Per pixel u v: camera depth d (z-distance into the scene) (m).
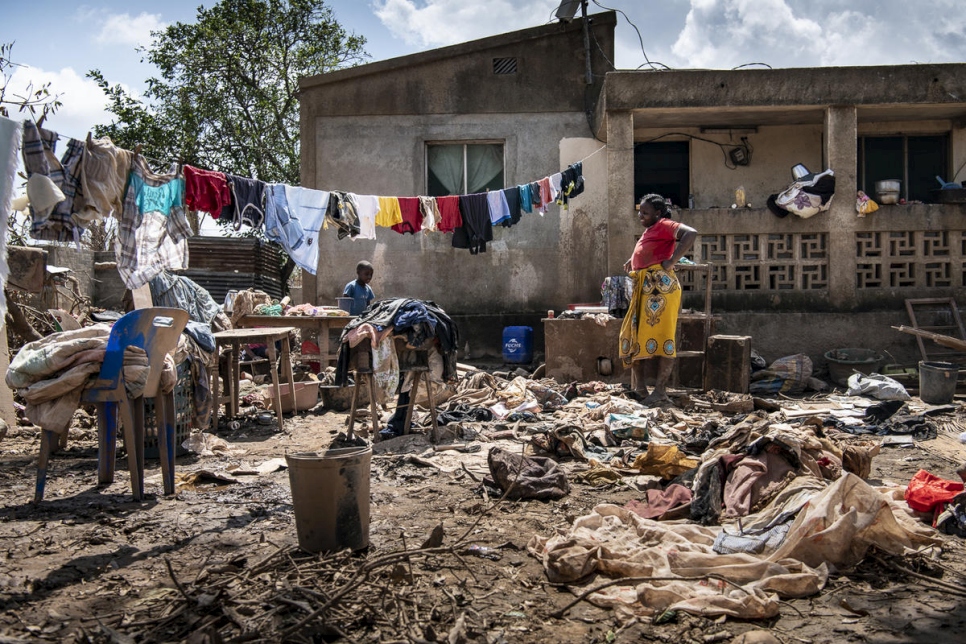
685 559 3.37
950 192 10.18
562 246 11.82
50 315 8.56
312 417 8.09
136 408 4.73
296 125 17.86
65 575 3.33
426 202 9.27
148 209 5.35
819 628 2.82
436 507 4.51
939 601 3.04
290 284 21.53
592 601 3.07
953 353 9.76
